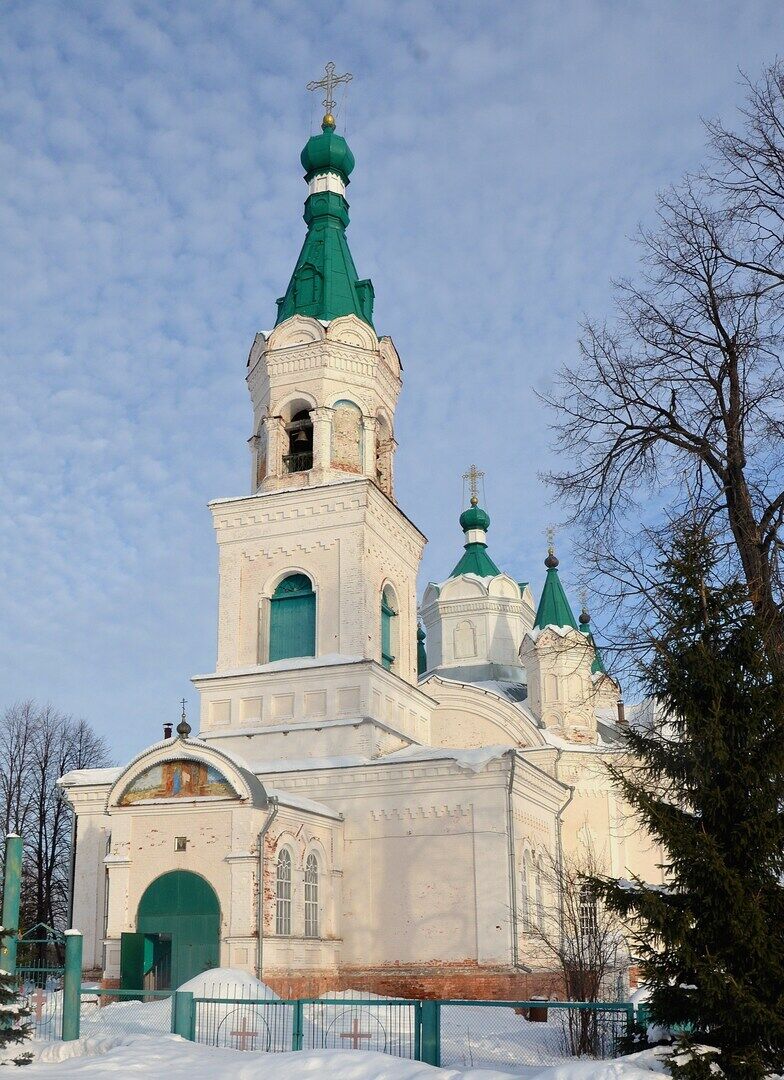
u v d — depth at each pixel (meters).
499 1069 17.89
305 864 31.31
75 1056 19.80
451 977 30.95
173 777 30.47
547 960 32.62
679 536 18.94
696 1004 14.94
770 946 14.73
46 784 55.38
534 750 43.09
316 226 42.91
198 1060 17.91
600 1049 20.88
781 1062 14.33
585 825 44.31
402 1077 15.77
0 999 18.03
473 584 56.03
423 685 44.97
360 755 34.66
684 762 16.41
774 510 20.33
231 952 28.55
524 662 49.59
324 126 44.22
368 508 37.56
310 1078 16.16
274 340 40.12
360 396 39.78
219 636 38.22
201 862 29.53
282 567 38.12
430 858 32.34
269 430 39.56
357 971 32.03
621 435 22.28
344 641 36.50
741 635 16.31
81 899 36.53
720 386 21.28
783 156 20.83
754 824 15.20
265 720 36.47
